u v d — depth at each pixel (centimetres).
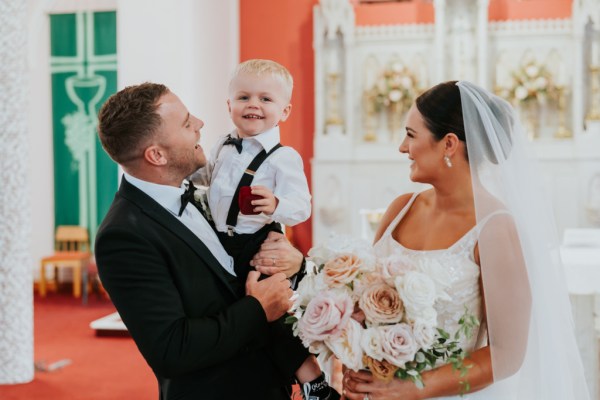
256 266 200
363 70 802
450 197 201
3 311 506
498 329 177
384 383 174
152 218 184
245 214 195
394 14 795
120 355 599
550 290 186
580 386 195
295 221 204
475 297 190
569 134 754
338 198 796
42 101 992
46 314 802
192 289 183
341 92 807
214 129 735
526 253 182
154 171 188
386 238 218
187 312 182
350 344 163
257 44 834
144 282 174
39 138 995
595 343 346
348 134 793
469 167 197
